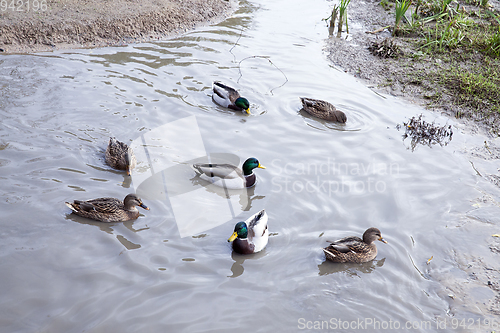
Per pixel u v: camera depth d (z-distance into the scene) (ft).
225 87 17.25
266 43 20.80
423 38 21.45
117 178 14.37
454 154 15.89
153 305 11.84
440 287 12.49
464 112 17.57
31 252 12.55
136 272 12.36
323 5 24.54
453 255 13.11
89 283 12.10
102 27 19.93
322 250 13.03
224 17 22.58
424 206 14.17
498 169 15.46
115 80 17.70
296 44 20.88
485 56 20.10
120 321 11.56
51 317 11.54
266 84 18.34
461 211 14.08
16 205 13.35
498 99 18.01
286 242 13.19
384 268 12.82
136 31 20.35
